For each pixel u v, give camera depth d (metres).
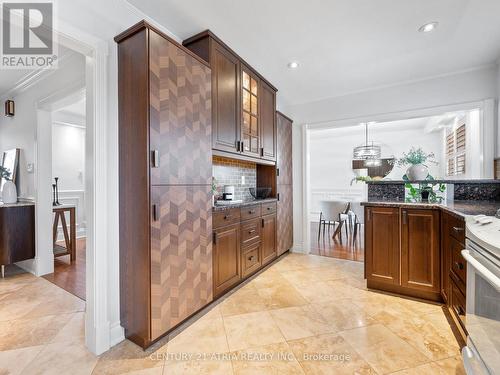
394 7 1.86
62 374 1.41
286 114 4.04
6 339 1.74
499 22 2.04
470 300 1.38
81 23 1.52
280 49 2.44
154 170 1.60
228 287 2.36
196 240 1.94
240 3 1.80
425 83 3.10
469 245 1.47
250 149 2.76
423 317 1.99
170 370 1.44
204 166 2.02
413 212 2.29
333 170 7.24
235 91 2.47
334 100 3.68
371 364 1.48
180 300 1.79
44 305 2.22
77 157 5.04
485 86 2.79
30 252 2.96
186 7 1.83
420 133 6.36
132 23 1.81
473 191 2.64
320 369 1.45
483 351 1.20
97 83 1.60
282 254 3.75
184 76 1.83
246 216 2.67
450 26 2.09
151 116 1.58
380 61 2.70
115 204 1.71
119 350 1.61
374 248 2.49
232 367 1.46
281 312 2.08
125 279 1.70
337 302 2.25
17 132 3.29
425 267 2.25
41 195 2.97
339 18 1.98
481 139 2.82
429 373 1.41
